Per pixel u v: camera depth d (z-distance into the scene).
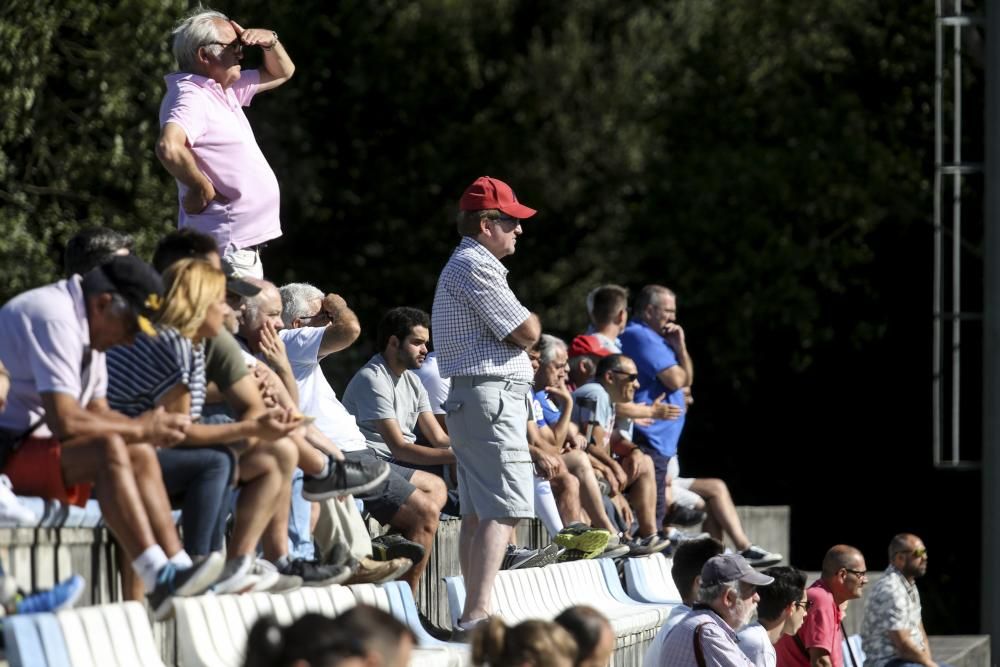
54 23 54.34
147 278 18.25
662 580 36.81
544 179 103.00
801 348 81.38
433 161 93.31
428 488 27.08
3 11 52.16
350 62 91.12
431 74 94.19
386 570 23.64
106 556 18.52
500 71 100.19
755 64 87.12
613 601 33.09
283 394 21.89
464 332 24.28
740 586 28.17
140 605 16.92
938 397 61.44
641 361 38.84
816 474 84.94
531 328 24.11
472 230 24.62
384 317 29.38
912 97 82.94
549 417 34.91
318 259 92.81
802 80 84.38
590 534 31.41
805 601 34.22
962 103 81.12
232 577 18.55
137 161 60.50
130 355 19.14
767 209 79.50
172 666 19.42
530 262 98.81
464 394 24.16
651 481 37.06
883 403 83.06
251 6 85.44
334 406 26.77
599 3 106.94
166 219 60.44
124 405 19.12
